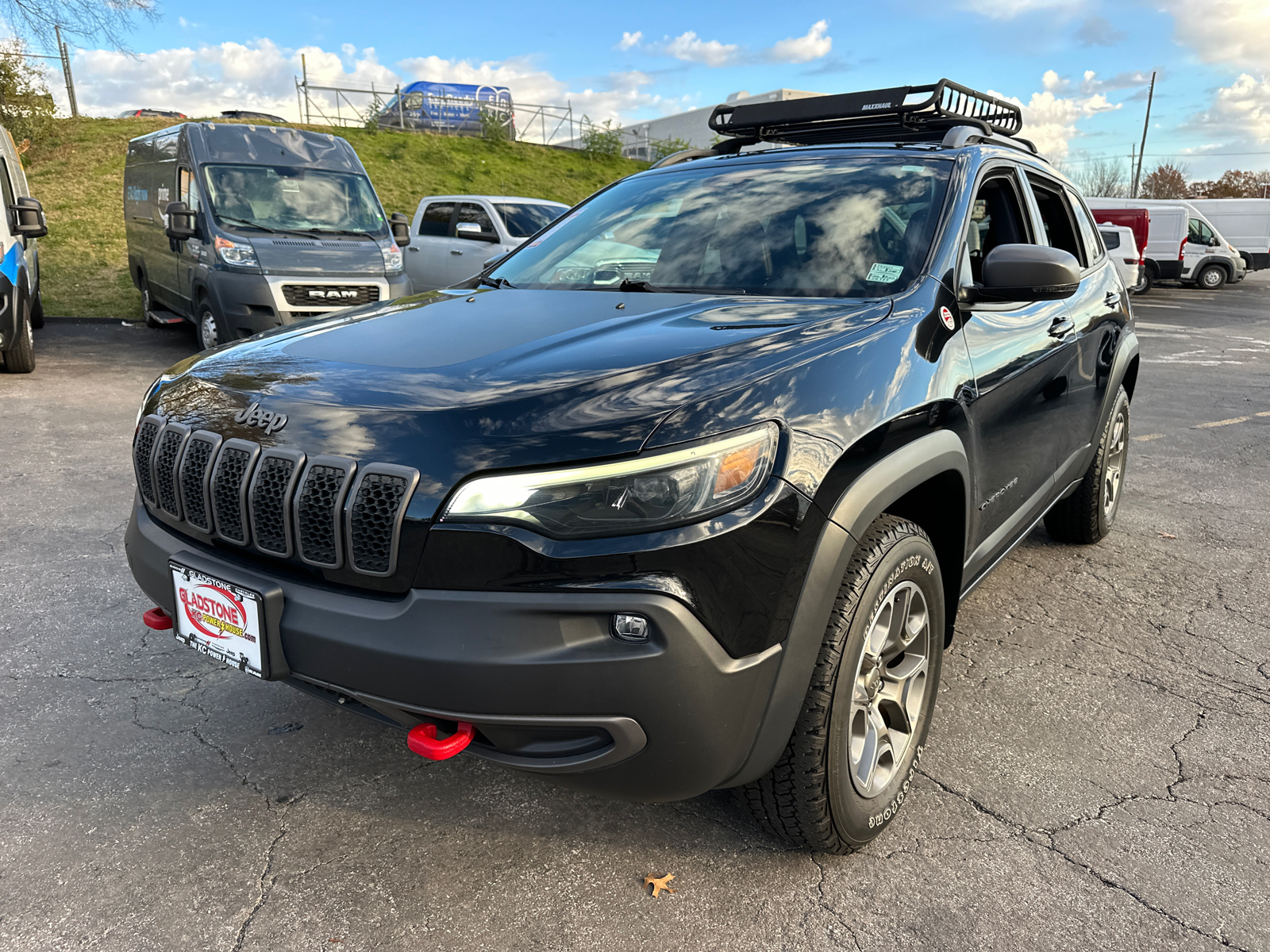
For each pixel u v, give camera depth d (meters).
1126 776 2.45
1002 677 3.02
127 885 1.95
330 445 1.76
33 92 19.77
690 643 1.58
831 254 2.54
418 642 1.62
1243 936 1.87
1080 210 3.90
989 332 2.55
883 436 1.94
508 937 1.83
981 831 2.21
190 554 2.01
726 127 3.71
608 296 2.55
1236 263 24.05
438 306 2.60
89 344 10.05
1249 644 3.30
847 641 1.87
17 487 4.76
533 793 2.33
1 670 2.86
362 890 1.96
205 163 8.57
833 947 1.83
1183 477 5.73
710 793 2.35
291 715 2.67
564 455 1.60
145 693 2.76
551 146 29.12
